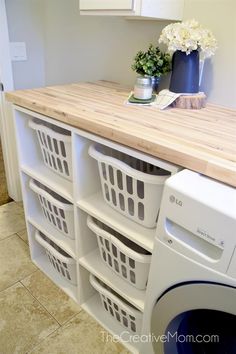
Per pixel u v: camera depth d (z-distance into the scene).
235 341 0.80
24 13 1.83
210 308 0.69
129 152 0.87
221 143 0.80
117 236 1.17
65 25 1.79
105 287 1.29
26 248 1.79
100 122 0.92
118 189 1.02
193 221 0.65
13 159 2.08
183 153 0.73
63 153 1.21
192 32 1.08
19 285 1.53
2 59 1.77
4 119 1.94
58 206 1.27
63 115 1.02
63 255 1.44
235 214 0.58
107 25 1.57
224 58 1.17
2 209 2.16
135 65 1.30
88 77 1.80
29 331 1.30
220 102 1.24
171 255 0.74
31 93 1.28
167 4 1.18
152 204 0.93
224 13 1.12
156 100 1.18
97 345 1.26
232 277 0.61
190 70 1.13
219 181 0.69
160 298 0.84
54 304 1.43
